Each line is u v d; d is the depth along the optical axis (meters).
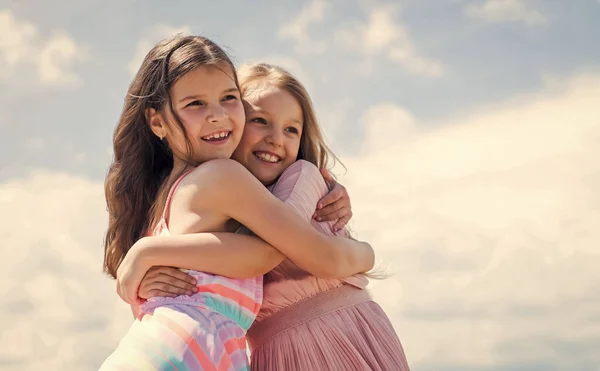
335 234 2.30
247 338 2.19
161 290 1.96
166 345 1.85
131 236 2.30
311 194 2.21
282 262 2.13
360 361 2.08
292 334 2.10
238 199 2.01
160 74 2.15
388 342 2.18
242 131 2.18
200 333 1.87
